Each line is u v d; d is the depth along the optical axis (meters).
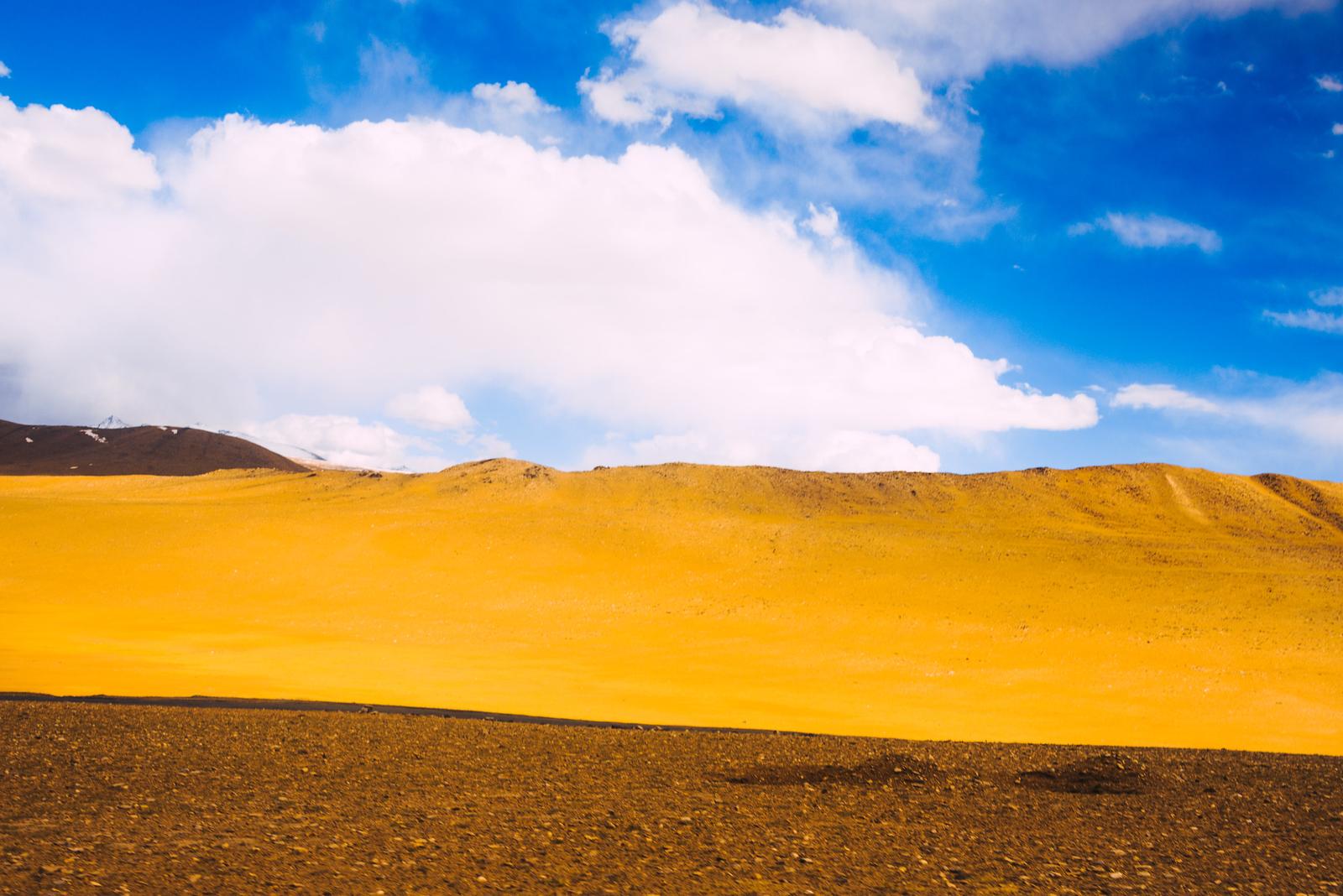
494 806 14.48
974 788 17.45
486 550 85.62
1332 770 19.97
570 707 36.03
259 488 127.31
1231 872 11.79
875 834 13.39
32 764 16.41
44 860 10.12
